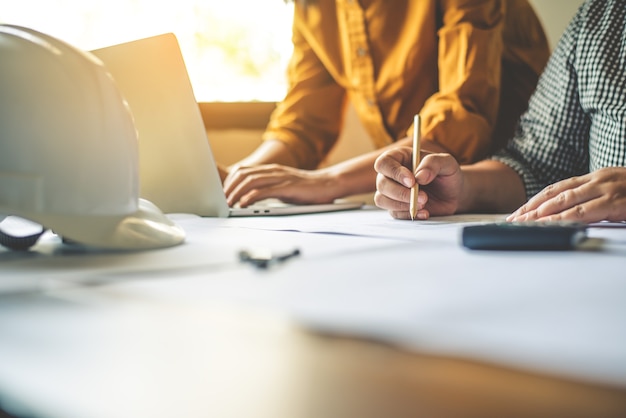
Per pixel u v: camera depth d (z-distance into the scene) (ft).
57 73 1.61
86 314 0.94
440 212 2.85
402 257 1.44
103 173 1.65
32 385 0.67
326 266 1.31
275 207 3.18
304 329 0.81
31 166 1.55
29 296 1.06
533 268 1.25
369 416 0.58
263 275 1.21
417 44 4.99
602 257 1.40
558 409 0.57
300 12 5.46
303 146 5.31
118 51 2.67
